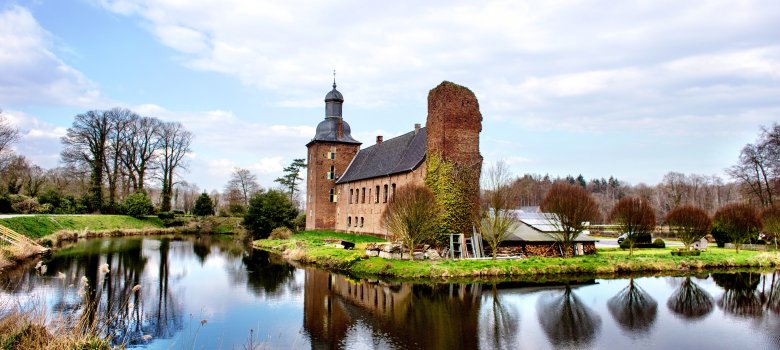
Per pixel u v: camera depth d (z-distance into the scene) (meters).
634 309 18.92
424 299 20.11
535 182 123.62
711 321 17.31
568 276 26.89
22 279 22.09
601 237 62.34
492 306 18.88
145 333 14.91
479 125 34.47
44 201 55.22
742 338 15.26
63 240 42.31
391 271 26.41
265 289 22.31
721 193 105.00
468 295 20.97
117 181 61.06
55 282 21.66
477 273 26.14
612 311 18.52
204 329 15.45
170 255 35.25
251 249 42.19
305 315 17.38
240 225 64.38
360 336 14.76
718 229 45.03
